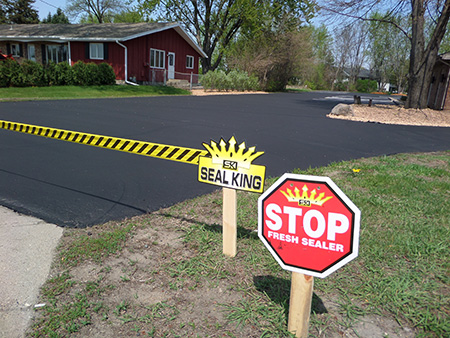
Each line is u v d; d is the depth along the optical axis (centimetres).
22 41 2730
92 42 2505
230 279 287
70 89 1950
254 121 1220
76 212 408
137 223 383
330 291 272
